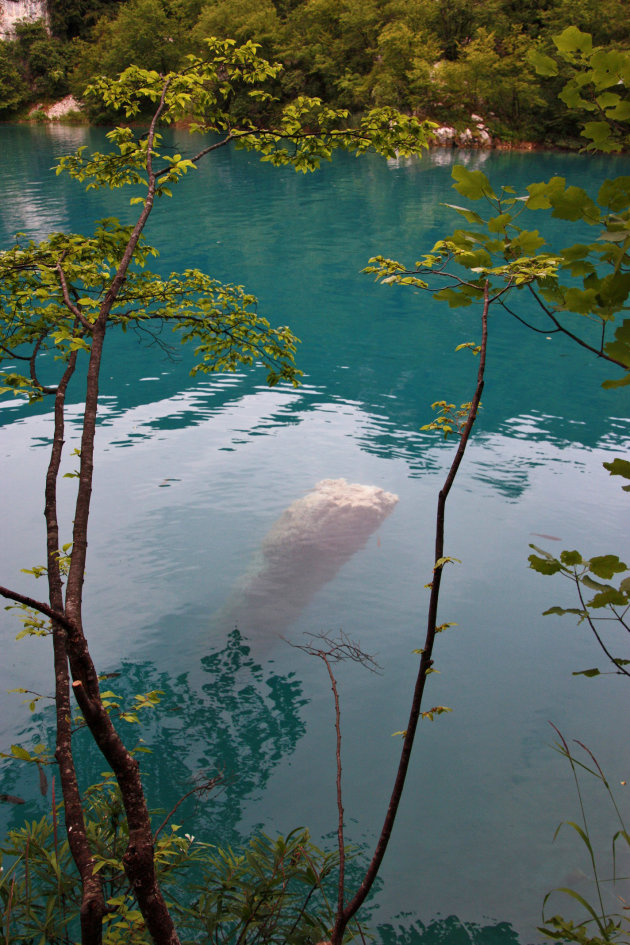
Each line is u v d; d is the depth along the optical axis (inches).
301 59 1830.7
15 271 166.4
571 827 157.8
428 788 168.4
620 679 204.8
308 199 1005.8
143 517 280.4
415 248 728.3
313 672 204.5
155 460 329.1
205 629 219.8
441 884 144.0
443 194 1038.4
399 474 318.3
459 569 251.3
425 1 1771.7
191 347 491.8
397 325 534.3
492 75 1630.2
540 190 74.0
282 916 118.3
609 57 62.4
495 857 150.8
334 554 256.4
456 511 287.9
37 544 262.5
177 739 181.2
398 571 249.3
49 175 1146.7
